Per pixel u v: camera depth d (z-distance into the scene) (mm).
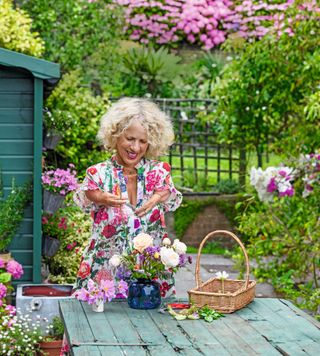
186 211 9164
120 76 11719
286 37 7633
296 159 6414
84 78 10688
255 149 9133
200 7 12305
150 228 3725
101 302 3395
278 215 6879
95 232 3721
